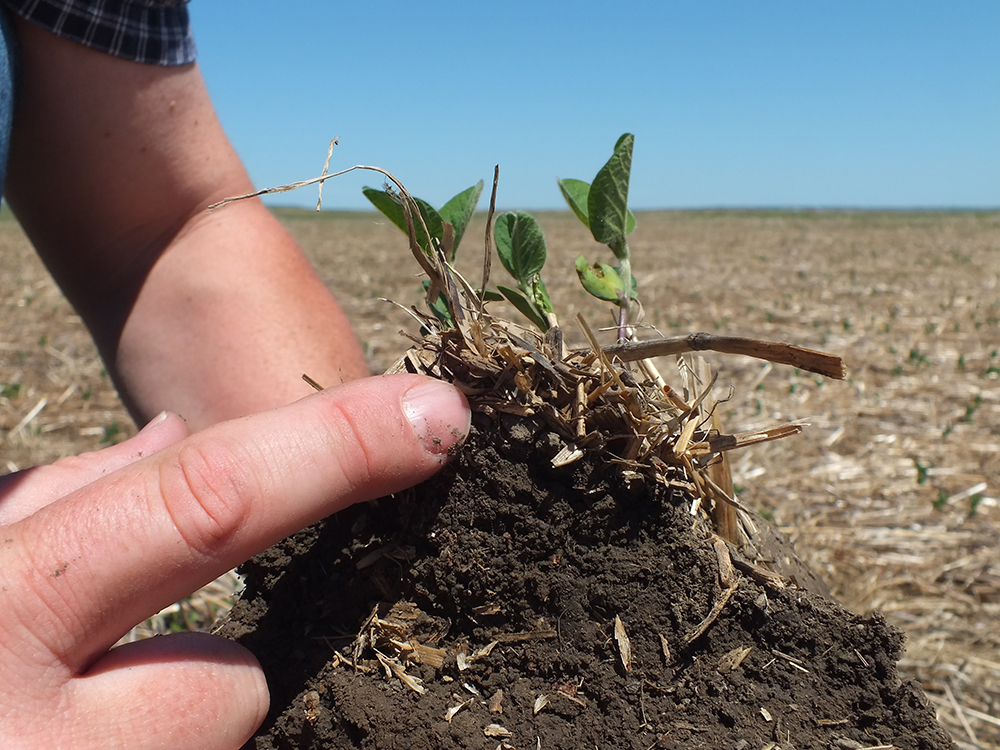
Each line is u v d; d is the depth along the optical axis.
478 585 0.84
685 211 90.56
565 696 0.81
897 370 5.96
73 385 5.36
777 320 8.51
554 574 0.84
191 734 0.73
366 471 0.77
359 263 16.38
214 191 1.52
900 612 2.59
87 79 1.31
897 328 7.99
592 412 0.84
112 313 1.51
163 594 0.71
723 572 0.84
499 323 0.89
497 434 0.85
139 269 1.48
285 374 1.39
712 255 19.08
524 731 0.79
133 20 1.33
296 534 0.91
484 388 0.86
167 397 1.44
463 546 0.84
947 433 4.46
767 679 0.81
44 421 4.55
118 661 0.74
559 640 0.83
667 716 0.79
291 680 0.85
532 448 0.84
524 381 0.82
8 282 11.40
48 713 0.68
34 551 0.68
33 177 1.40
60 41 1.26
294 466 0.74
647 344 0.83
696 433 0.91
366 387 0.80
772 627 0.82
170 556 0.70
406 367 0.93
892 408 5.02
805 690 0.80
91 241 1.48
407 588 0.86
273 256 1.54
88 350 6.54
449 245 0.89
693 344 0.80
